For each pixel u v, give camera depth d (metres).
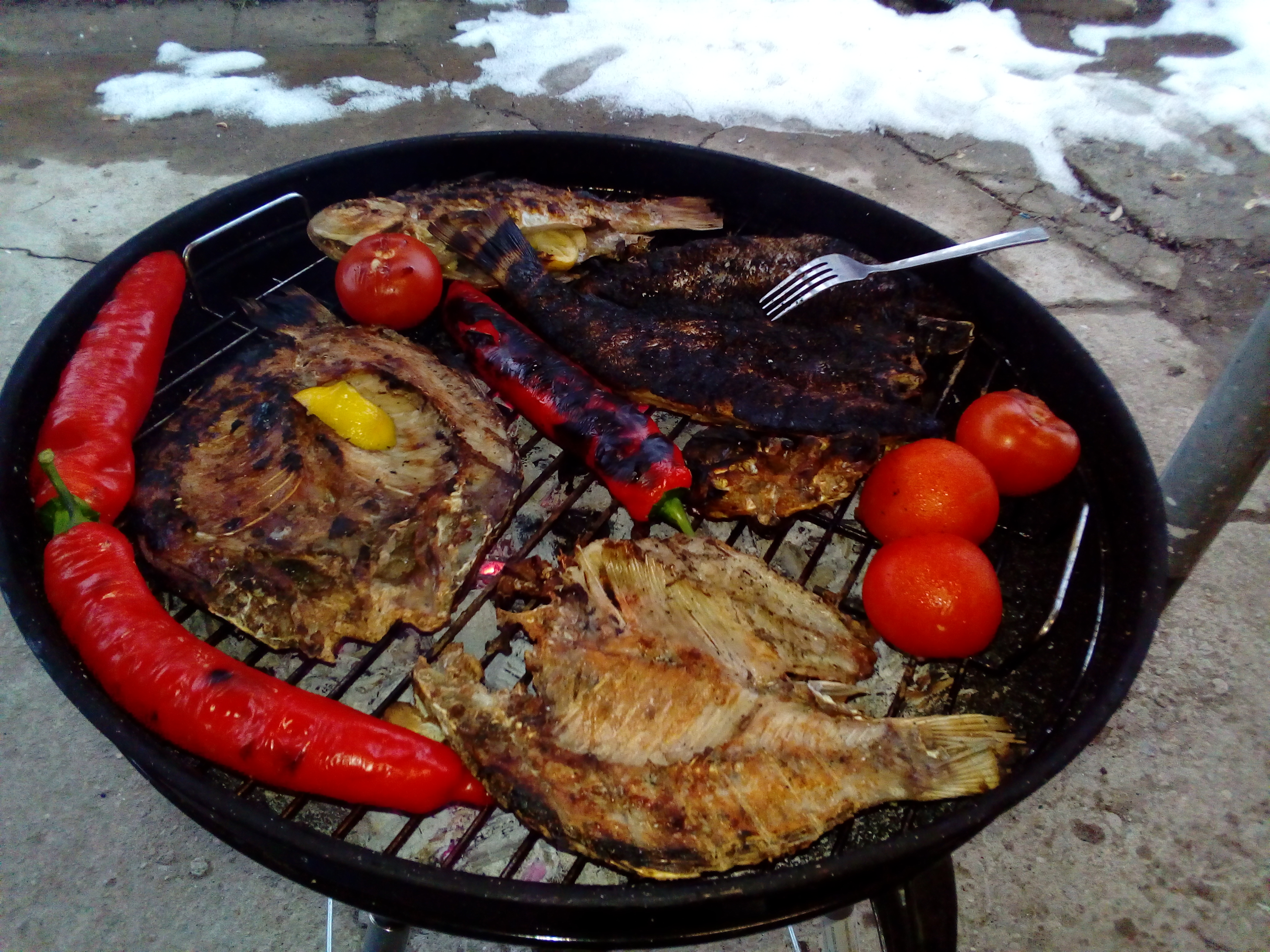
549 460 1.91
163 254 1.75
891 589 1.36
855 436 1.54
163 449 1.47
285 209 2.01
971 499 1.44
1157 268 3.34
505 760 1.15
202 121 3.72
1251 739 2.16
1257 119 4.09
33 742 1.99
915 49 4.41
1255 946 1.86
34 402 1.48
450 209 1.96
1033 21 4.82
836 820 1.17
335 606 1.36
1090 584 1.50
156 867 1.85
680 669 1.24
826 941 1.67
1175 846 1.99
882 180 3.64
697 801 1.14
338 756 1.12
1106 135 3.95
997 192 3.62
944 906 1.40
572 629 1.28
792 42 4.39
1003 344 1.86
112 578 1.21
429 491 1.45
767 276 1.92
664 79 4.07
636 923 1.06
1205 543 1.91
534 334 1.82
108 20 4.27
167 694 1.11
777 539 1.63
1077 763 2.10
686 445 1.78
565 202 2.05
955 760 1.22
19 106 3.72
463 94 3.97
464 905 1.03
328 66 4.09
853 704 1.51
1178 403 2.87
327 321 1.77
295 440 1.46
